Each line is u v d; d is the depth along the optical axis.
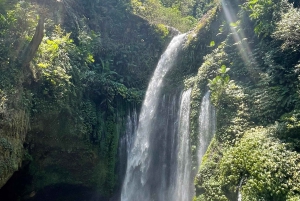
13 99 8.40
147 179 13.41
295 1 9.91
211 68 11.52
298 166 6.25
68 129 11.09
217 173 8.06
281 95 8.12
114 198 13.59
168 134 13.13
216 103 9.77
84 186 12.88
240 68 10.41
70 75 11.44
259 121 8.33
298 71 7.92
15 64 9.02
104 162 12.99
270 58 9.04
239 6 12.11
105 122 13.58
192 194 10.05
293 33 8.22
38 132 10.34
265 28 9.70
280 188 6.05
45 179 11.89
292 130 7.03
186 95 12.47
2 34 9.12
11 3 10.46
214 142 9.12
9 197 11.25
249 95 9.09
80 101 12.20
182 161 11.45
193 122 10.95
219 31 13.12
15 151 8.31
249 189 6.54
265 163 6.61
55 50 10.78
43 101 9.95
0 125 7.82
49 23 12.72
